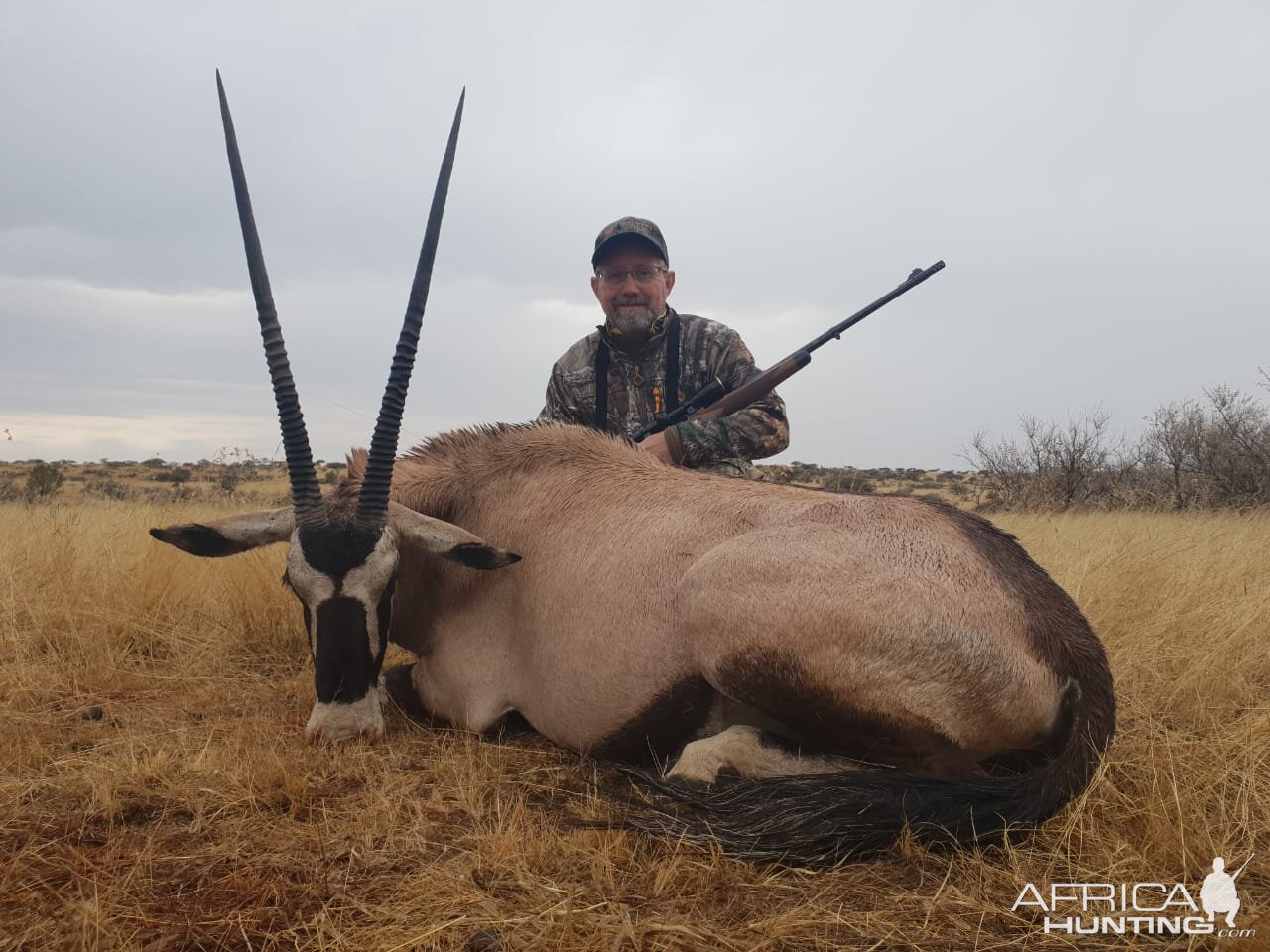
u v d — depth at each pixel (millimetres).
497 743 4355
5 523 9234
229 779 3633
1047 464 20531
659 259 6453
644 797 3562
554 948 2504
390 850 3119
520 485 4578
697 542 3895
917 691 3348
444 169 4430
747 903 2803
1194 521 11766
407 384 4184
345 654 4031
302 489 4098
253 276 4164
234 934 2574
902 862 3070
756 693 3502
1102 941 2590
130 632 6113
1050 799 3119
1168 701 4629
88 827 3256
